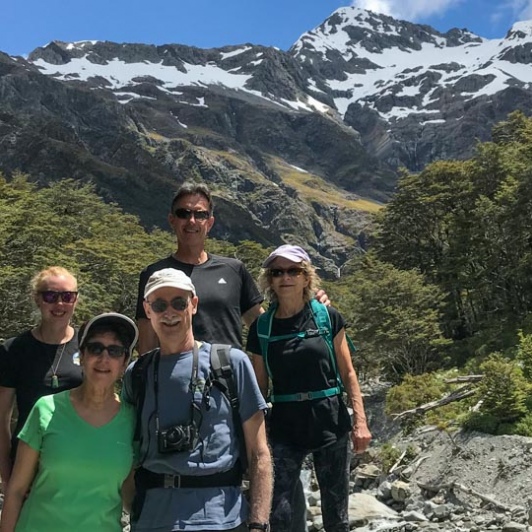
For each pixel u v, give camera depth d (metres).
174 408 4.36
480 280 50.19
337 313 6.18
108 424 4.42
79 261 40.22
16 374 5.55
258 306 6.25
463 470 19.08
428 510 15.70
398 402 30.06
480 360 37.41
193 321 5.62
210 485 4.26
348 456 6.02
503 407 21.52
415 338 42.06
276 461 5.79
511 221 46.47
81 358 4.51
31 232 33.97
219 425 4.36
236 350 4.61
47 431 4.34
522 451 18.33
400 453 22.75
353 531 12.64
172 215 6.04
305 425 5.83
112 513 4.37
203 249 6.15
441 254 59.75
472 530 12.35
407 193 59.81
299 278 5.99
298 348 5.91
